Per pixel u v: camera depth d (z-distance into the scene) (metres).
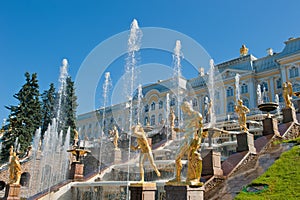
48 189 12.53
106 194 10.71
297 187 6.75
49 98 42.38
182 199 6.34
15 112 37.34
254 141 11.59
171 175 11.84
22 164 24.14
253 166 9.14
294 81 38.78
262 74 42.53
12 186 12.65
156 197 8.55
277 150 10.12
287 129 12.66
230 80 43.47
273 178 7.63
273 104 13.12
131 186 7.39
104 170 14.38
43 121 41.22
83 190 11.84
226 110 38.47
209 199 7.43
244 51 46.78
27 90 38.78
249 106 41.72
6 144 34.84
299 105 16.83
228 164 9.48
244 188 7.53
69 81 43.19
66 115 40.94
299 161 8.25
